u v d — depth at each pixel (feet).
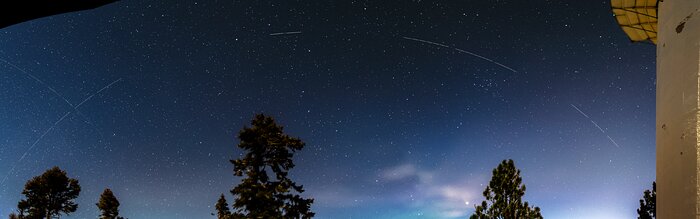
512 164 48.57
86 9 3.14
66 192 108.37
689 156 16.02
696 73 16.49
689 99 16.57
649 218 59.21
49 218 106.11
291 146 79.46
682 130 16.63
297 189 79.25
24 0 2.87
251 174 77.36
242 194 76.54
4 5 2.84
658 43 20.04
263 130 79.61
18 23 2.98
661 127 18.40
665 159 17.62
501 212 47.19
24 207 105.29
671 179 16.90
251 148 79.15
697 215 15.20
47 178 106.73
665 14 19.42
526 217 47.03
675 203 16.43
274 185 78.38
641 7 28.25
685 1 17.89
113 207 110.42
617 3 28.53
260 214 74.49
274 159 77.82
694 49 16.87
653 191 59.72
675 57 17.89
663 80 18.81
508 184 48.03
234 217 75.66
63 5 3.02
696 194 15.38
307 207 78.74
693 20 17.25
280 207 77.46
